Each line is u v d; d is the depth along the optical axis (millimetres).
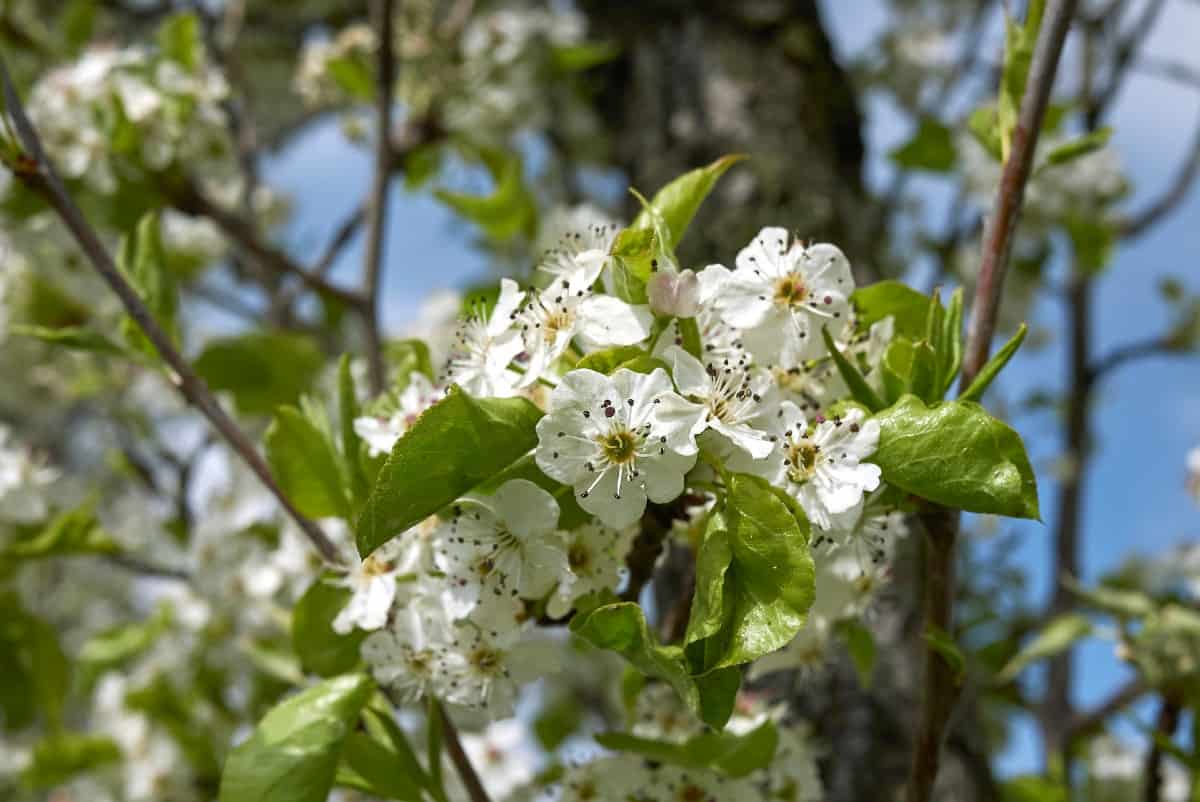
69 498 870
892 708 723
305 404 609
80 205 896
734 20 1000
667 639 578
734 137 928
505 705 558
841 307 548
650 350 541
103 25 1250
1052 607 1023
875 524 552
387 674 566
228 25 1195
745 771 584
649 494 521
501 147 1089
